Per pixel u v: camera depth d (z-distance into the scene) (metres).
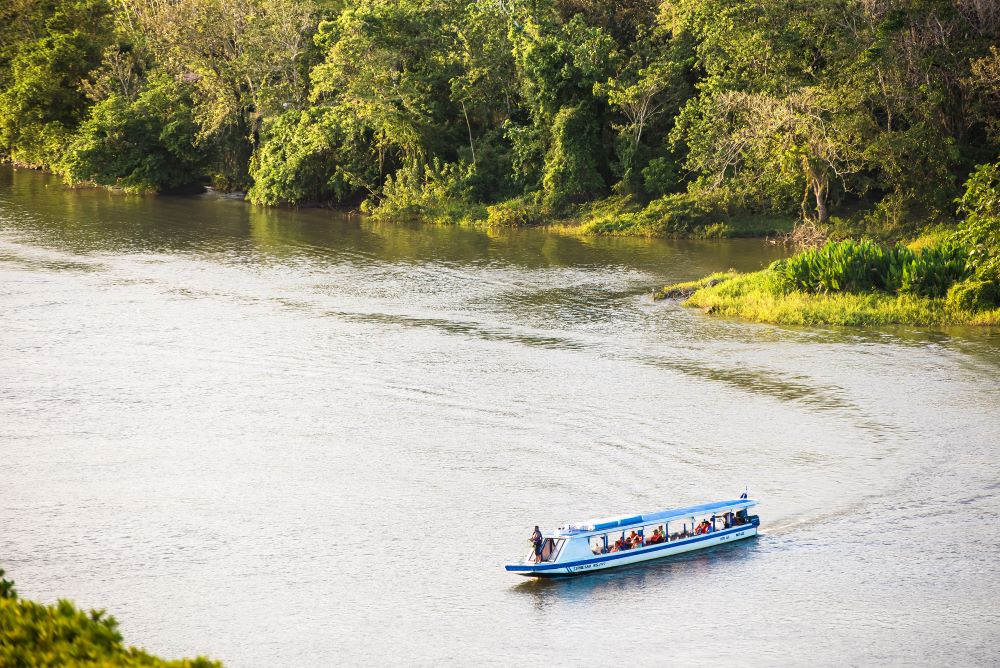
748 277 95.06
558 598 44.09
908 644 40.25
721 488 53.97
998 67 106.00
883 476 55.00
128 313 88.12
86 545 48.16
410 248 118.31
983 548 47.50
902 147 108.94
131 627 41.53
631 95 127.88
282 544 48.47
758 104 113.44
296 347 78.69
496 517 51.09
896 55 112.06
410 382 70.56
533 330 83.50
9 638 23.98
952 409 63.94
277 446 59.69
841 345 77.56
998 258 82.81
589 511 51.53
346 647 40.25
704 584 45.12
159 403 66.50
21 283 97.88
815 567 46.31
